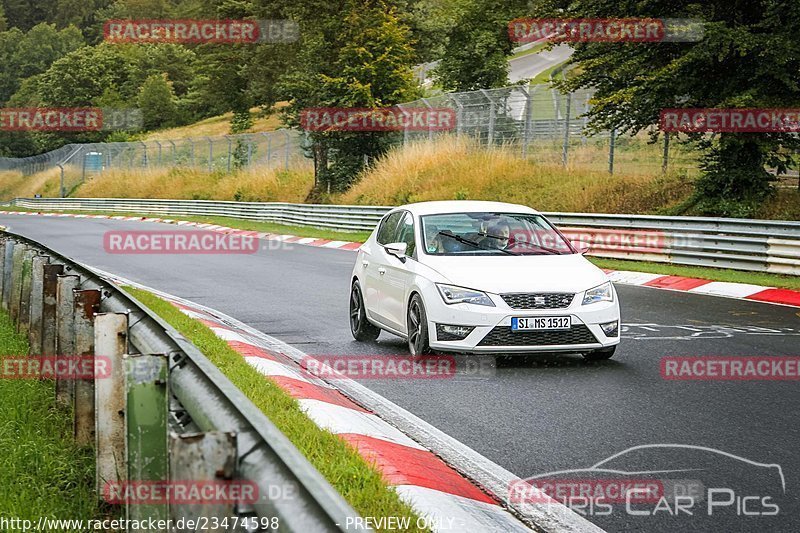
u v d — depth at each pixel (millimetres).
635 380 8914
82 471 5125
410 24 69750
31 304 8484
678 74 22453
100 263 23344
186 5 142375
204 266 22469
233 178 53375
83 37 160875
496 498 5457
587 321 9352
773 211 23000
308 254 26047
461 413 7625
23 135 114750
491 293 9320
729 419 7363
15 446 5590
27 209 72375
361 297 11461
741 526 4926
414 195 35594
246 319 13430
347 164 42531
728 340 11211
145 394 3510
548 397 8195
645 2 22484
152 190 62188
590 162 33344
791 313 13531
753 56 21906
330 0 55625
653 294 16141
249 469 2605
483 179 34000
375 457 5715
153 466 3502
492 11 54625
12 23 175500
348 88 41312
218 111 107938
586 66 23891
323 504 2221
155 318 4738
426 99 38781
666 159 29266
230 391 3131
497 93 36344
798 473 5895
